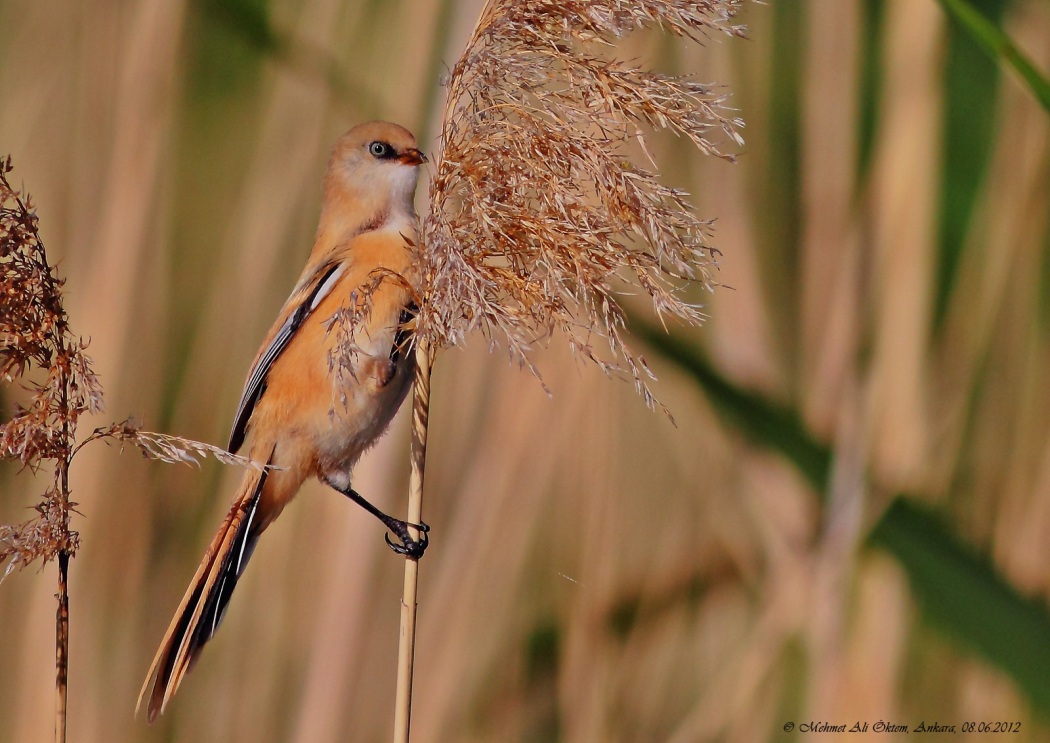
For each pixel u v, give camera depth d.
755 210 4.62
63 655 4.45
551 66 4.46
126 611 4.60
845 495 4.60
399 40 4.61
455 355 4.59
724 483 4.61
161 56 4.62
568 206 4.46
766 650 4.61
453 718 4.59
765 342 4.61
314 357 4.52
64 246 4.61
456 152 4.46
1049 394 4.61
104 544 4.60
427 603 4.59
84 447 4.60
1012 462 4.60
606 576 4.60
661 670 4.60
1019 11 4.62
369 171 4.54
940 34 4.62
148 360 4.60
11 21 4.62
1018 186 4.62
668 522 4.61
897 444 4.61
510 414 4.59
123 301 4.60
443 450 4.59
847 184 4.62
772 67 4.63
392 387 4.52
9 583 4.60
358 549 4.58
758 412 4.61
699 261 4.46
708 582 4.61
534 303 4.46
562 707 4.59
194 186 4.61
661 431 4.61
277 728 4.58
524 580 4.59
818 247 4.62
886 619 4.59
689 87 4.46
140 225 4.61
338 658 4.58
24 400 4.46
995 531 4.60
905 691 4.60
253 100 4.62
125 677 4.59
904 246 4.62
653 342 4.59
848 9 4.63
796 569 4.61
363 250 4.53
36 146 4.61
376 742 4.58
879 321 4.61
